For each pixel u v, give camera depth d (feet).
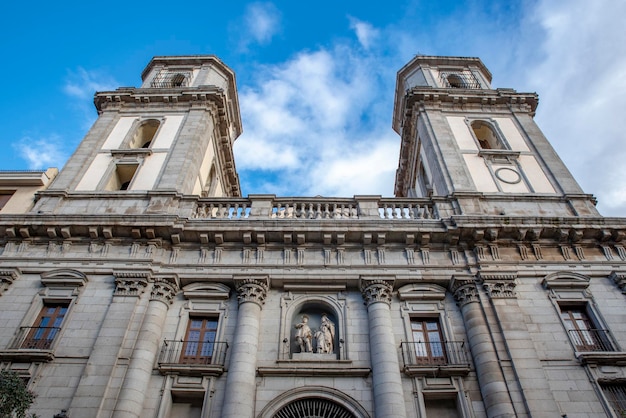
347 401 51.67
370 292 60.64
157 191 71.87
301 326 59.36
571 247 66.23
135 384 50.96
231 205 72.49
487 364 53.21
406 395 52.26
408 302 61.57
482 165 82.48
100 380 50.78
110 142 86.63
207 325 59.98
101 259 63.05
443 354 56.90
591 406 49.93
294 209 71.87
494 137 92.27
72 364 53.01
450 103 96.68
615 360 53.16
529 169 82.12
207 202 72.43
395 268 63.46
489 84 111.55
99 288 60.59
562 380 52.19
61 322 57.47
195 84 103.81
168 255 64.69
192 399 53.26
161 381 53.01
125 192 73.51
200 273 62.34
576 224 66.08
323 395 52.19
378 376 52.54
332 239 65.62
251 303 59.26
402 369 54.24
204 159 91.50
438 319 60.54
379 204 73.00
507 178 79.92
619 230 65.82
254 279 61.31
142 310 58.08
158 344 56.39
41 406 49.26
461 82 109.81
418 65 113.70
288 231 65.00
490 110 96.07
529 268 63.26
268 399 51.90
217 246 65.62
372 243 66.13
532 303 59.93
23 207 73.26
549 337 56.39
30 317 57.82
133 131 88.89
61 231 64.75
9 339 55.52
